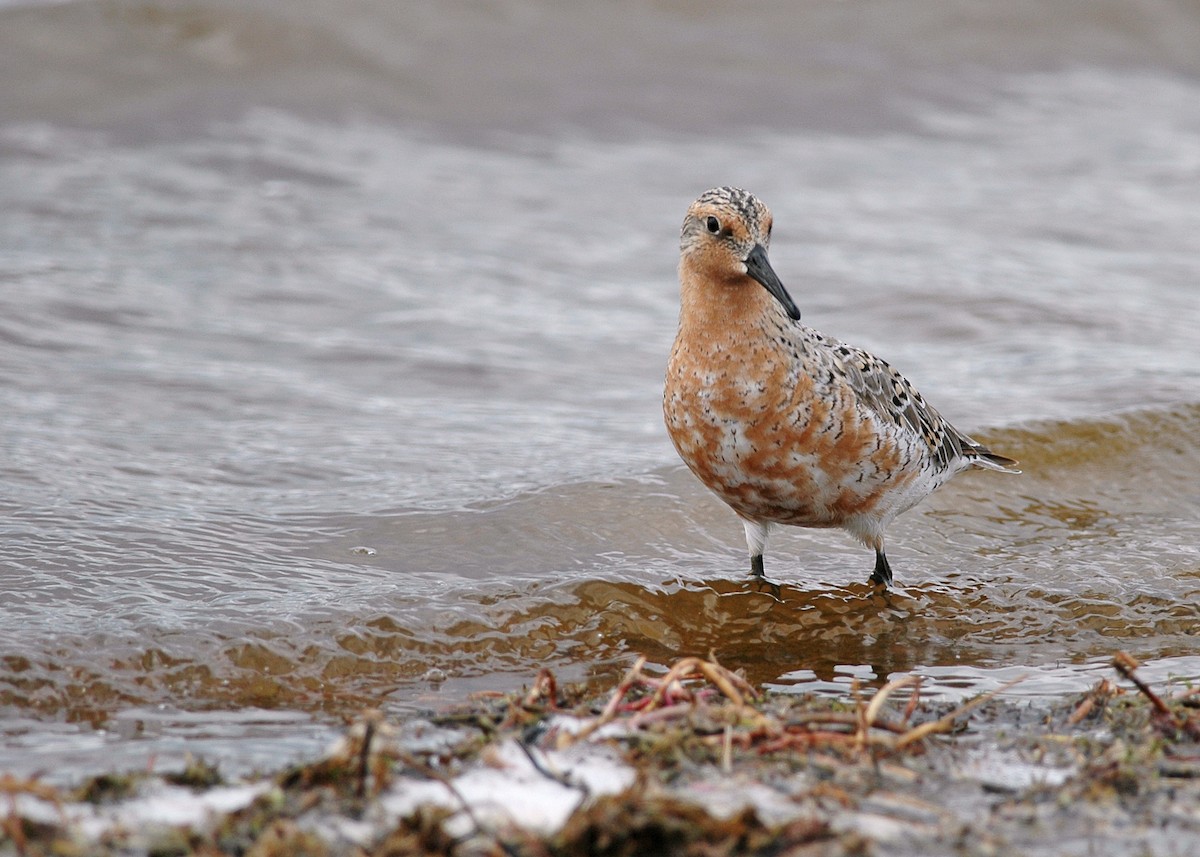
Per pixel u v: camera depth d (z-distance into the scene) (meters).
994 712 8.76
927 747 8.09
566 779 7.52
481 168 21.92
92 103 21.77
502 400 14.95
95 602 9.80
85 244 18.08
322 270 18.23
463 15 24.62
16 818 6.77
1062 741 8.23
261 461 12.86
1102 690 8.79
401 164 21.70
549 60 24.48
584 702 8.68
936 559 11.73
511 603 10.25
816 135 24.08
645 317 17.66
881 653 10.09
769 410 10.17
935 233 20.70
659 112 23.92
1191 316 17.83
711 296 10.21
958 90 25.94
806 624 10.52
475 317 17.30
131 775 7.53
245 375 15.05
